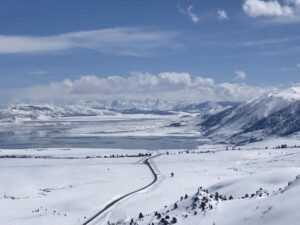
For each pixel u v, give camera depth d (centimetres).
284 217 17425
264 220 17975
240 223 18738
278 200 19575
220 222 19712
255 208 19788
